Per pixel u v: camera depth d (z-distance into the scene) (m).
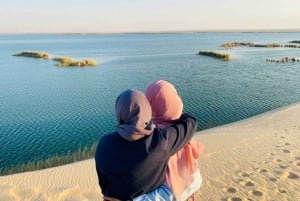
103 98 29.03
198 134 15.31
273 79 38.97
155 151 2.42
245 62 58.81
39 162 13.27
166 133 2.50
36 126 20.42
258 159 10.40
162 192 2.56
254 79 39.09
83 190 8.60
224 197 7.47
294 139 13.13
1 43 198.88
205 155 10.99
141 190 2.48
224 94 29.97
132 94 2.45
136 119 2.41
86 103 27.03
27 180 9.48
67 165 11.02
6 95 31.09
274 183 8.28
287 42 153.12
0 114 23.64
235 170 9.34
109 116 22.70
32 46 150.00
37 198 8.20
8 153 15.65
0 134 18.80
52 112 24.08
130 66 55.22
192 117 2.76
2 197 8.27
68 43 189.12
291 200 7.34
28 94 31.42
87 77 42.25
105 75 43.97
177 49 108.06
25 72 48.44
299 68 49.19
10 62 64.81
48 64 59.81
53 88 34.47
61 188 8.77
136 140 2.43
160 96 2.63
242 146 12.20
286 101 26.98
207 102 26.58
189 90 32.03
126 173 2.43
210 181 8.46
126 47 128.50
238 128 16.56
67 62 58.62
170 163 2.64
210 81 37.81
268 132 14.79
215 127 18.11
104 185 2.61
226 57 64.56
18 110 24.94
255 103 26.19
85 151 14.81
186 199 2.71
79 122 21.20
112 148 2.45
